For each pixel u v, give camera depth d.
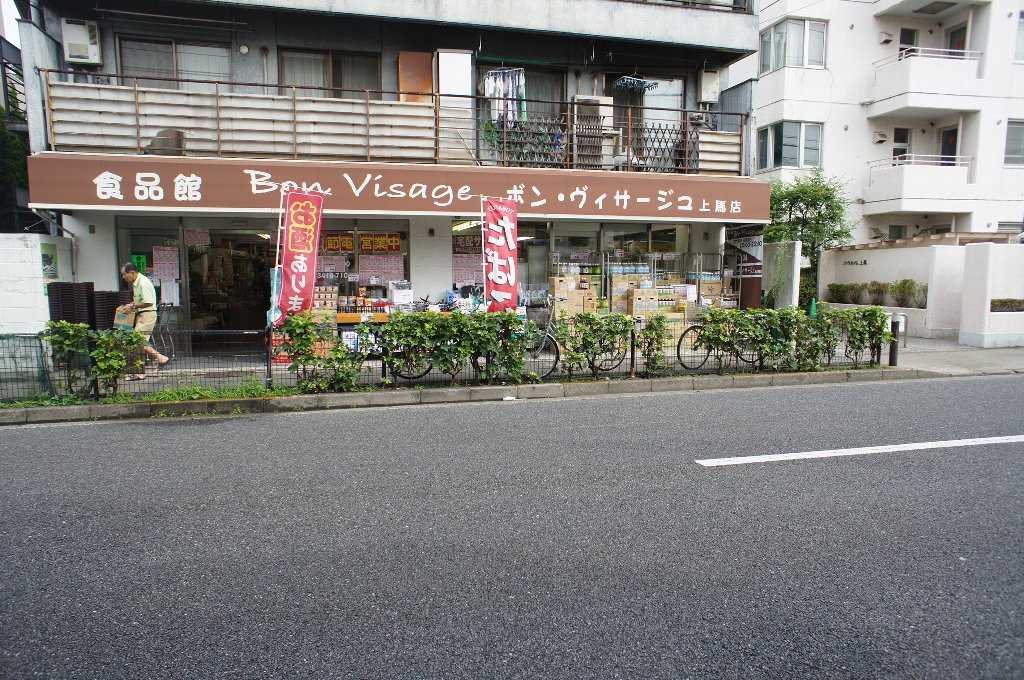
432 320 8.68
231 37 11.79
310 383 8.36
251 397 8.03
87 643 2.88
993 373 10.82
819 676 2.66
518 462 5.55
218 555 3.76
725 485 4.96
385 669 2.70
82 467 5.47
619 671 2.69
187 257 11.58
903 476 5.17
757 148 20.81
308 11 11.30
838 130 20.06
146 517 4.33
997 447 6.03
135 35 11.50
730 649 2.85
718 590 3.36
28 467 5.48
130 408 7.56
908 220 20.36
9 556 3.75
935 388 9.40
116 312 9.77
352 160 11.37
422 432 6.69
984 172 19.23
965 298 13.96
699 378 9.60
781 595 3.31
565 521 4.25
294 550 3.82
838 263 18.31
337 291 11.49
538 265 13.13
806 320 10.34
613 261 13.47
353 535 4.04
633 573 3.55
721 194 12.35
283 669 2.70
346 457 5.73
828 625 3.04
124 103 10.52
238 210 10.34
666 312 13.09
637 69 13.85
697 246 13.98
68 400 7.66
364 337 8.57
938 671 2.69
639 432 6.64
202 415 7.64
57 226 10.74
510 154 12.34
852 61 20.05
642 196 11.95
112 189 9.93
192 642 2.89
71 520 4.28
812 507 4.51
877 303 16.66
